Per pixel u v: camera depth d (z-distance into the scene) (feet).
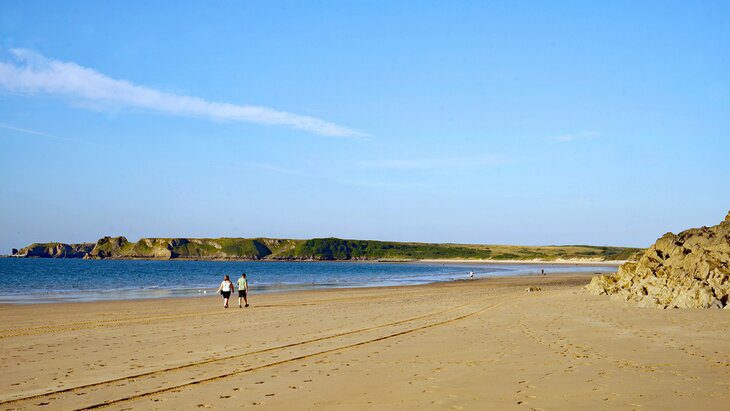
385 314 73.00
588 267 465.06
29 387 31.58
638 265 95.09
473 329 55.36
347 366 36.63
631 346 43.29
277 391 29.53
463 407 25.49
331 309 82.94
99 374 35.19
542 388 29.09
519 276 258.37
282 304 96.27
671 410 24.48
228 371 35.45
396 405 26.13
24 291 153.38
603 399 26.55
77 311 84.89
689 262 80.59
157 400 28.04
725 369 34.06
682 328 53.21
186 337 52.60
